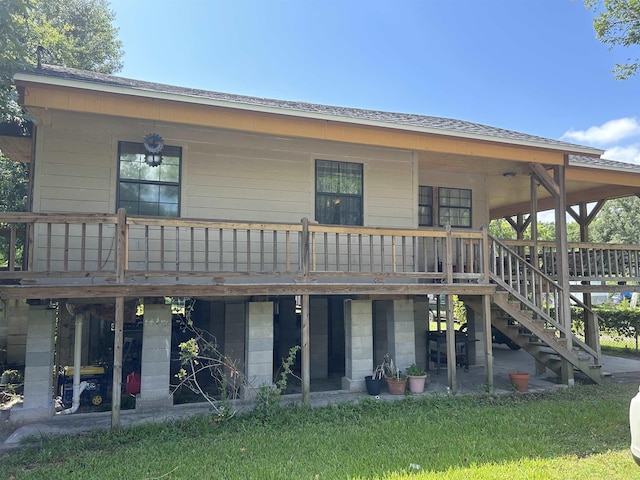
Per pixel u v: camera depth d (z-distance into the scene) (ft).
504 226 114.01
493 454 16.07
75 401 21.74
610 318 51.13
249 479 13.87
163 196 24.97
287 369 23.22
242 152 26.71
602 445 17.08
